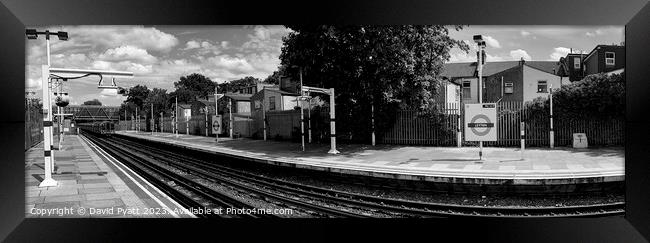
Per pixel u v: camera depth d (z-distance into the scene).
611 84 15.85
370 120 19.27
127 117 51.31
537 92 26.56
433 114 17.94
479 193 9.67
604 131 16.06
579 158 12.51
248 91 40.47
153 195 9.19
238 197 9.97
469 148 16.23
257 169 15.15
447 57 18.09
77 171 13.19
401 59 16.56
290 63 18.84
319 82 18.78
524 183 9.30
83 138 42.44
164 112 44.41
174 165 17.12
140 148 27.02
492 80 28.88
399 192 10.43
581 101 16.12
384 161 13.05
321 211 8.17
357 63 17.16
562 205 8.84
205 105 40.00
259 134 26.86
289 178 13.25
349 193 9.84
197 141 26.95
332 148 16.05
